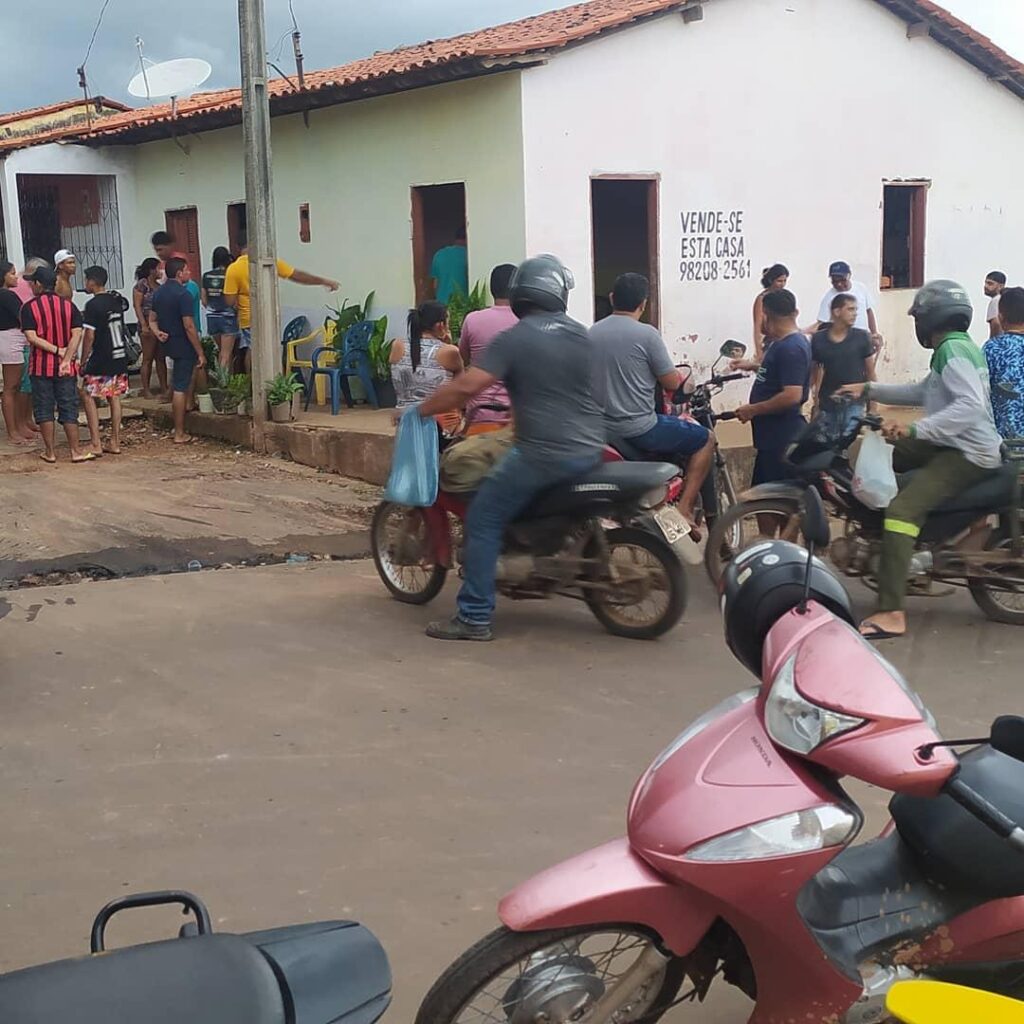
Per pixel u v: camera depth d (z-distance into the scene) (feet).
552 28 39.83
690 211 40.34
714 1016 10.55
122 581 24.80
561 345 19.66
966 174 48.24
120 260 57.06
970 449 20.17
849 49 43.75
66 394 36.32
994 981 9.53
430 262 41.78
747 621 9.88
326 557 27.07
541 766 15.61
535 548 20.92
